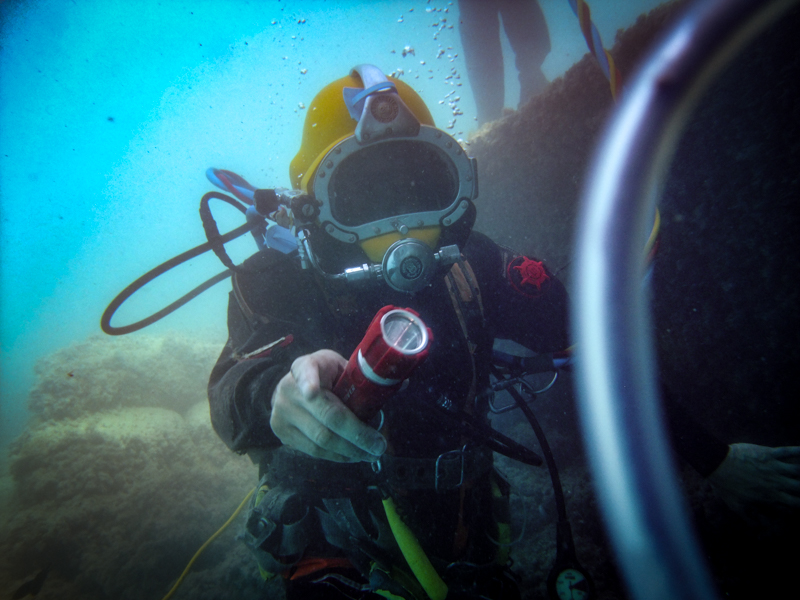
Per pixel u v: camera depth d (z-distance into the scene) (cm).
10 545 384
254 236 178
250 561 336
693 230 232
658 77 35
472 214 128
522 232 355
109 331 195
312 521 133
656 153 35
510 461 338
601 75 266
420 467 121
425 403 118
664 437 32
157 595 352
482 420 136
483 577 131
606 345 33
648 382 33
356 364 63
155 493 435
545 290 147
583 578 125
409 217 120
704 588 28
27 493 427
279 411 74
